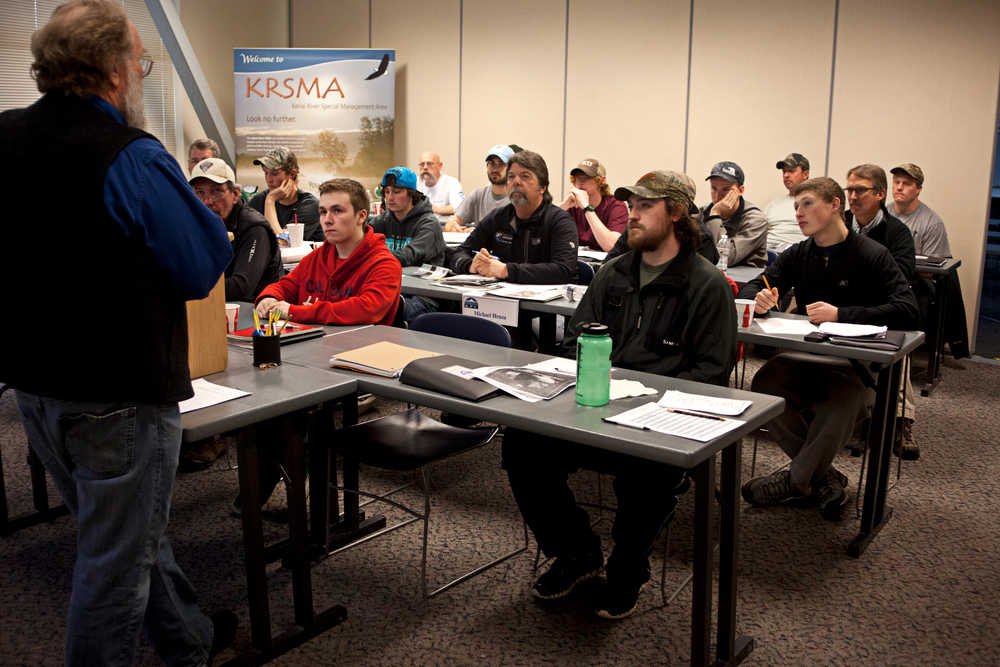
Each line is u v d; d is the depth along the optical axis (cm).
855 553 249
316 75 710
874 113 546
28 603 217
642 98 628
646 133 631
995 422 390
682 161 620
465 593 225
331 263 304
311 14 766
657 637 204
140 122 144
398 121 740
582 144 659
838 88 556
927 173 534
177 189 138
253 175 726
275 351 211
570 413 176
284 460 193
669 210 233
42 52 132
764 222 457
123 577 145
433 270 399
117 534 144
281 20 778
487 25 683
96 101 136
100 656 147
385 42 734
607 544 254
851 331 267
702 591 175
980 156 516
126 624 147
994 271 590
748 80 586
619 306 246
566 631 207
